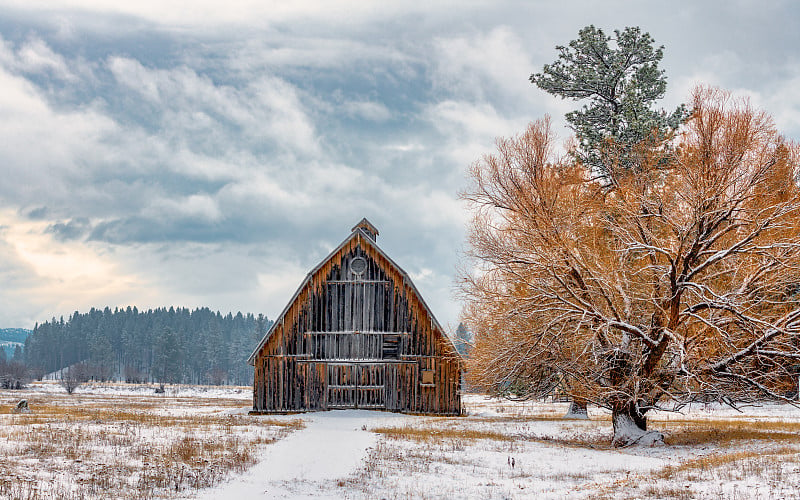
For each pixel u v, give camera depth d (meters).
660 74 43.31
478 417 40.28
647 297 29.27
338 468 20.12
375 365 40.62
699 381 26.33
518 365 30.20
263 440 24.30
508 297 30.06
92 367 192.75
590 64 43.81
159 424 27.61
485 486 18.73
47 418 29.88
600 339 29.14
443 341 40.31
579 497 17.11
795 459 20.58
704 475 19.16
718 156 26.41
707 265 27.00
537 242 28.84
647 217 29.11
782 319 26.66
